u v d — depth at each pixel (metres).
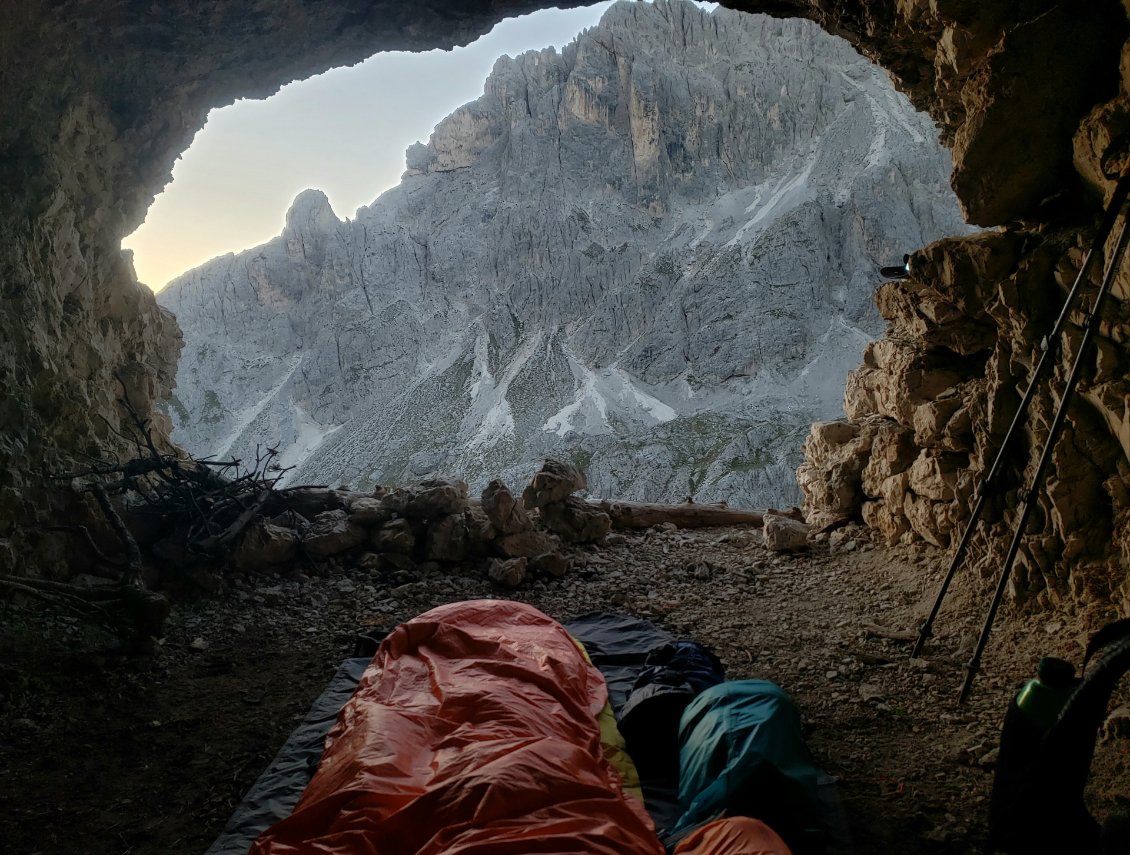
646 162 157.50
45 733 4.75
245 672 5.78
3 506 6.53
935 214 126.44
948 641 5.63
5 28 6.77
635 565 8.28
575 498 9.21
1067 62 5.17
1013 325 5.82
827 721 4.68
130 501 7.99
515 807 2.74
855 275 125.88
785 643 5.99
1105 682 2.25
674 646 4.92
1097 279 5.08
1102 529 5.21
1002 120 5.39
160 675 5.67
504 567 7.63
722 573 7.90
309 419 141.75
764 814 3.17
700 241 144.00
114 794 4.14
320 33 9.59
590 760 3.21
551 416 119.88
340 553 8.22
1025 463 6.02
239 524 7.80
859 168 137.62
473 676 4.07
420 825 2.76
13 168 7.45
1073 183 5.58
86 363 8.71
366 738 3.34
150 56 8.66
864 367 9.66
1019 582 5.73
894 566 7.39
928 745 4.28
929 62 7.58
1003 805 2.64
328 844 2.70
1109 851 2.07
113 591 6.12
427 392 133.88
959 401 7.09
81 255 8.70
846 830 3.30
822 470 9.21
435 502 8.23
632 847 2.61
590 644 5.57
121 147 9.12
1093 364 5.09
